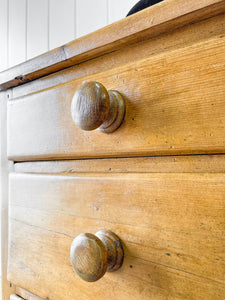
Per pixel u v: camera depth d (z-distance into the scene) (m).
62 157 0.41
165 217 0.29
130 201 0.32
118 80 0.34
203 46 0.27
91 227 0.36
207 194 0.27
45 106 0.43
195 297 0.27
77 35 1.06
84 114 0.29
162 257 0.29
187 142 0.28
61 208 0.40
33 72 0.44
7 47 1.33
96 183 0.36
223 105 0.26
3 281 0.53
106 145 0.35
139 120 0.32
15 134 0.49
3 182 0.54
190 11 0.27
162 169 0.31
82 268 0.29
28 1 1.24
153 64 0.31
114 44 0.34
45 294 0.42
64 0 1.10
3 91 0.54
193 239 0.27
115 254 0.32
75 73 0.40
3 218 0.54
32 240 0.45
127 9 0.91
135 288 0.32
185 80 0.28
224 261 0.25
